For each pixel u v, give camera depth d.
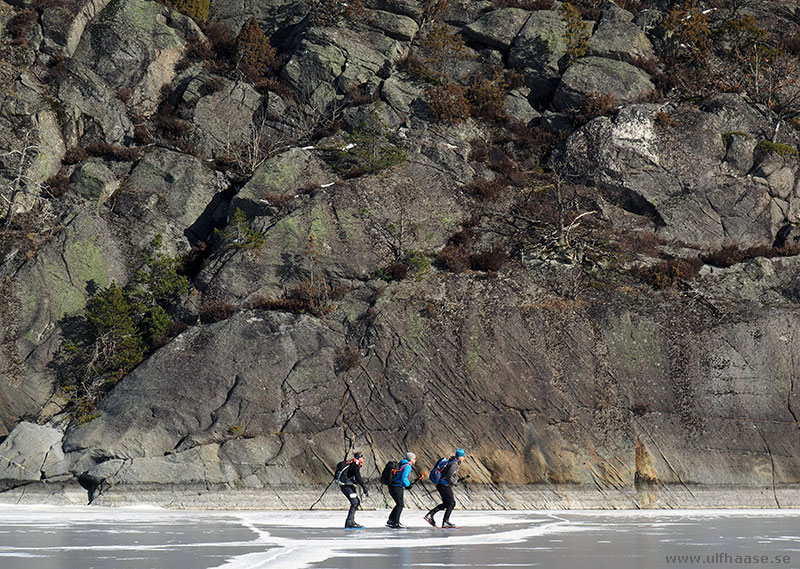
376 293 64.69
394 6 93.38
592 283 67.44
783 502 54.59
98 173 77.38
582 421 57.19
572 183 79.69
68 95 82.50
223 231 74.12
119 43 88.38
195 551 26.12
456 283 66.06
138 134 83.75
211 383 58.72
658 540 30.42
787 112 84.69
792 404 59.03
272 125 86.19
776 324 62.56
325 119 86.44
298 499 53.16
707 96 85.50
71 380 62.50
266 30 97.44
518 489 54.19
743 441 56.94
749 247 75.62
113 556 24.69
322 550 26.56
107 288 69.50
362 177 75.50
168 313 67.50
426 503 53.34
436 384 58.66
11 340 64.19
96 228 72.44
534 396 58.19
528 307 63.22
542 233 73.56
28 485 54.00
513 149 84.62
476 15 96.00
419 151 80.19
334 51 89.12
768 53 91.06
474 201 76.38
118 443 55.38
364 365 59.62
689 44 92.38
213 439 55.72
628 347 61.16
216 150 84.31
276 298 67.19
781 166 79.38
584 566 22.44
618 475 54.81
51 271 68.38
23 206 74.19
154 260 69.75
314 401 57.94
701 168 79.31
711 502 54.22
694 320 63.22
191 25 93.31
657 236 75.94
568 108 87.25
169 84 89.12
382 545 28.31
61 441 56.81
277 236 70.06
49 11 87.12
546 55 91.19
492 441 56.06
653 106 83.31
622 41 90.88
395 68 89.62
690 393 59.00
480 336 61.00
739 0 99.44
